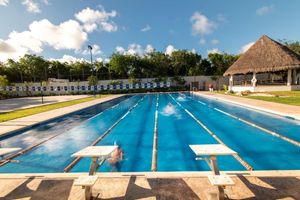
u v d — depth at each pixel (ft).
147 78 118.62
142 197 9.46
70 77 146.30
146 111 43.01
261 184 10.19
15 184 10.96
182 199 9.21
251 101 46.09
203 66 147.33
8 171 15.46
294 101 42.27
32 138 24.31
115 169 15.26
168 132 25.62
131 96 85.40
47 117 34.30
